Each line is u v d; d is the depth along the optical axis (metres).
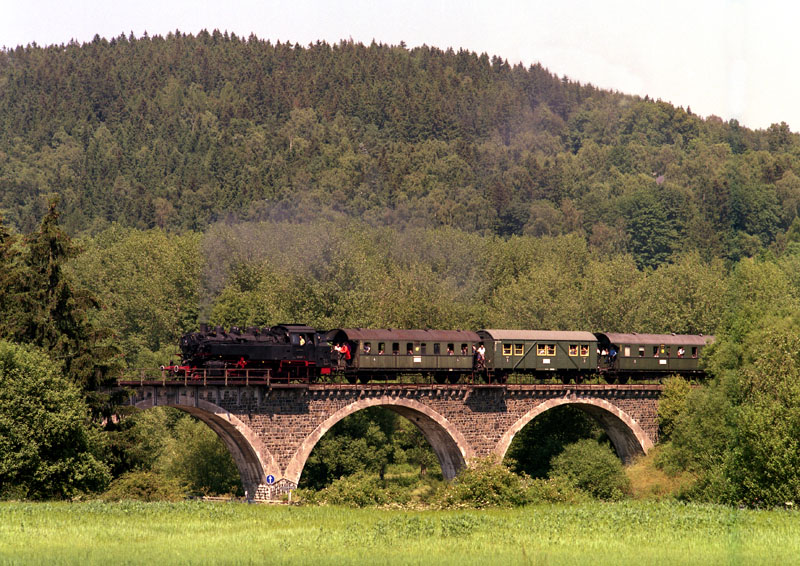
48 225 80.38
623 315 147.62
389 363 94.88
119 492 74.75
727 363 91.88
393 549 51.72
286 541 53.09
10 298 78.25
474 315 158.75
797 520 63.41
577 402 101.44
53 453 71.25
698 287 147.38
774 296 143.25
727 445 81.75
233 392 84.56
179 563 46.03
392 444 130.25
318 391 88.62
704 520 62.78
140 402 80.38
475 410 96.81
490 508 74.25
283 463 86.50
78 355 78.38
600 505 73.00
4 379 69.62
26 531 54.12
